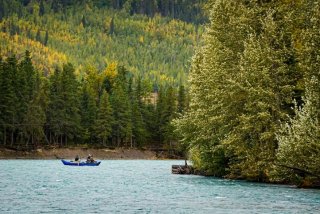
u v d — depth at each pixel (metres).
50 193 47.03
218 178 69.44
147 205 38.16
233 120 59.34
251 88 54.72
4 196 44.03
